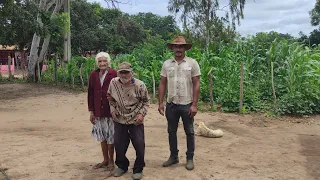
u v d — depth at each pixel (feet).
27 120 30.55
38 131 25.86
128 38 156.46
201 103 36.11
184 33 89.97
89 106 16.22
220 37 86.33
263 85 37.42
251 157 18.81
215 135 23.24
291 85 32.37
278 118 30.01
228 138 23.24
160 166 17.17
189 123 16.57
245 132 25.05
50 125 28.12
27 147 20.94
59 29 58.13
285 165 17.48
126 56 57.16
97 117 16.11
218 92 36.19
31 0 54.70
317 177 15.80
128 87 14.94
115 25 150.61
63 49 74.84
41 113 34.60
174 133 16.99
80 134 24.54
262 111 32.55
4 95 50.34
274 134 24.41
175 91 16.39
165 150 20.21
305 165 17.49
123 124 15.30
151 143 21.80
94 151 19.98
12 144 21.70
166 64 16.83
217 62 39.42
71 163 17.71
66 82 63.46
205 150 20.18
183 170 16.55
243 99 33.58
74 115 33.09
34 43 69.87
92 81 16.02
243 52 42.47
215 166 17.19
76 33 126.93
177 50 16.34
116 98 14.97
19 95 50.37
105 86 15.76
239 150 20.24
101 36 135.74
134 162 16.76
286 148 20.74
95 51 151.33
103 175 15.90
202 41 87.71
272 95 36.29
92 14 132.67
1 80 74.28
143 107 15.34
